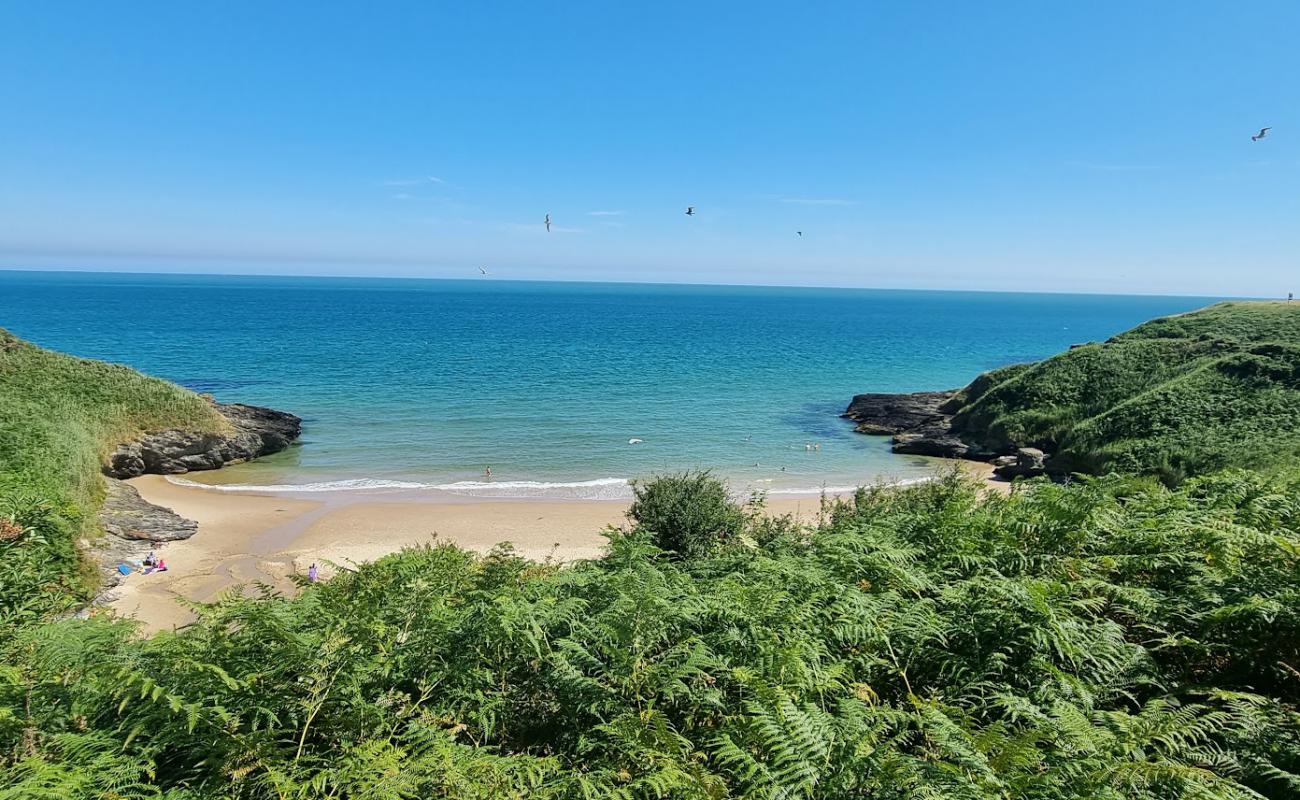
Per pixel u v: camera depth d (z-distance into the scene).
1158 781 3.16
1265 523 6.57
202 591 19.70
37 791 3.21
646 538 9.67
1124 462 33.47
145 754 3.70
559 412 52.97
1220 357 41.66
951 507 7.51
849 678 4.53
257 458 38.56
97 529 22.50
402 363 78.06
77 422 31.62
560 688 4.64
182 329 115.19
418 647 4.96
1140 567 5.88
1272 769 3.31
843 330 160.25
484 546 24.22
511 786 3.61
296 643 4.49
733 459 40.59
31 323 122.75
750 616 5.16
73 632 5.29
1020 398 46.59
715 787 3.51
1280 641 4.56
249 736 3.83
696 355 96.00
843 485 35.12
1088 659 4.53
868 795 3.29
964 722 3.90
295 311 171.50
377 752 3.81
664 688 4.38
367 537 25.19
